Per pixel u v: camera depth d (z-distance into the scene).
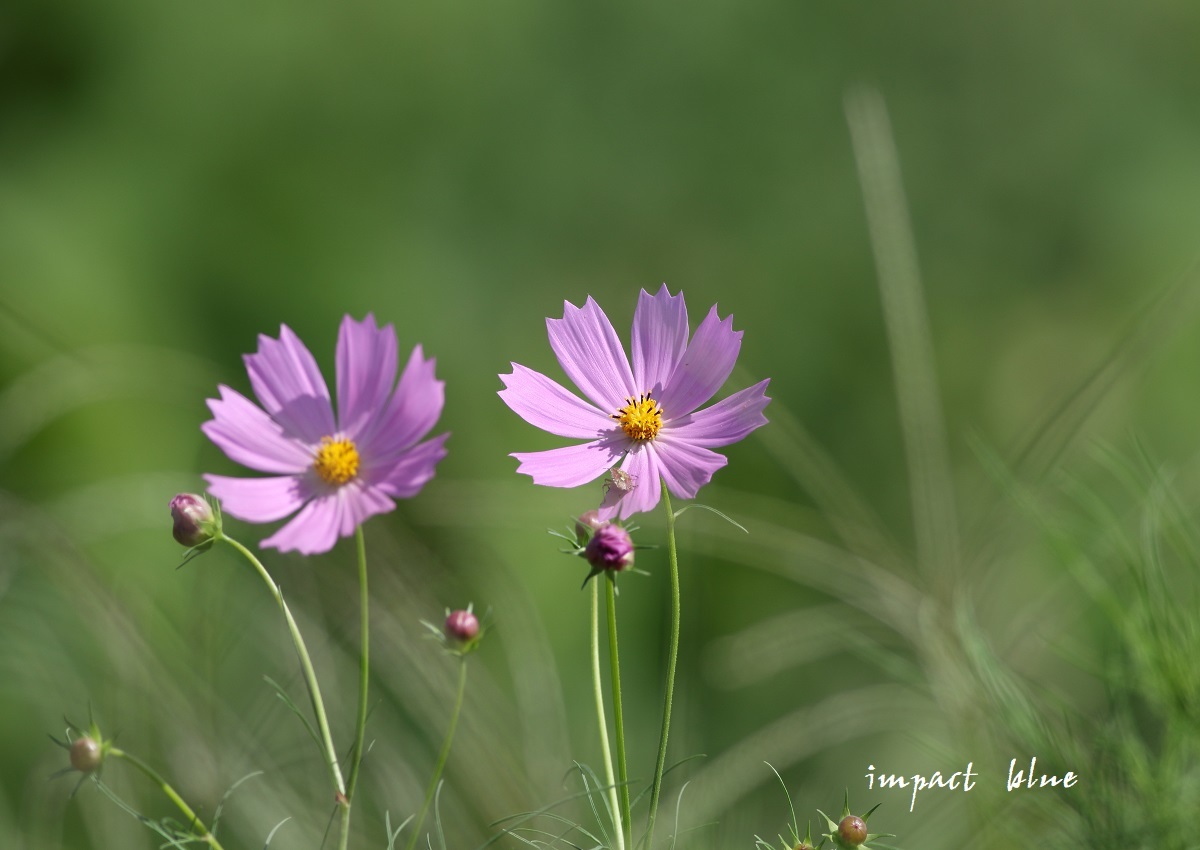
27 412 2.20
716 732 2.00
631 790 1.61
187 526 1.36
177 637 1.74
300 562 1.88
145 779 1.64
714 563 2.67
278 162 3.72
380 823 1.63
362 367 1.37
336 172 3.78
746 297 3.93
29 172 3.45
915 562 1.64
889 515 3.35
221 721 1.67
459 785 1.64
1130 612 1.46
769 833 1.55
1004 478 1.50
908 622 1.59
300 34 3.82
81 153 3.52
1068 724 1.45
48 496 2.51
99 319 3.16
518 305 3.88
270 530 1.90
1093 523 1.52
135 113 3.63
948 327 3.92
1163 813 1.43
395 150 3.88
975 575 1.58
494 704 1.69
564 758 1.64
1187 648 1.45
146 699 1.66
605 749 1.34
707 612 2.64
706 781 1.53
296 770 1.65
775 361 3.78
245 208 3.64
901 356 1.62
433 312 3.71
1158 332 1.60
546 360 3.79
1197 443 2.87
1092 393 1.59
